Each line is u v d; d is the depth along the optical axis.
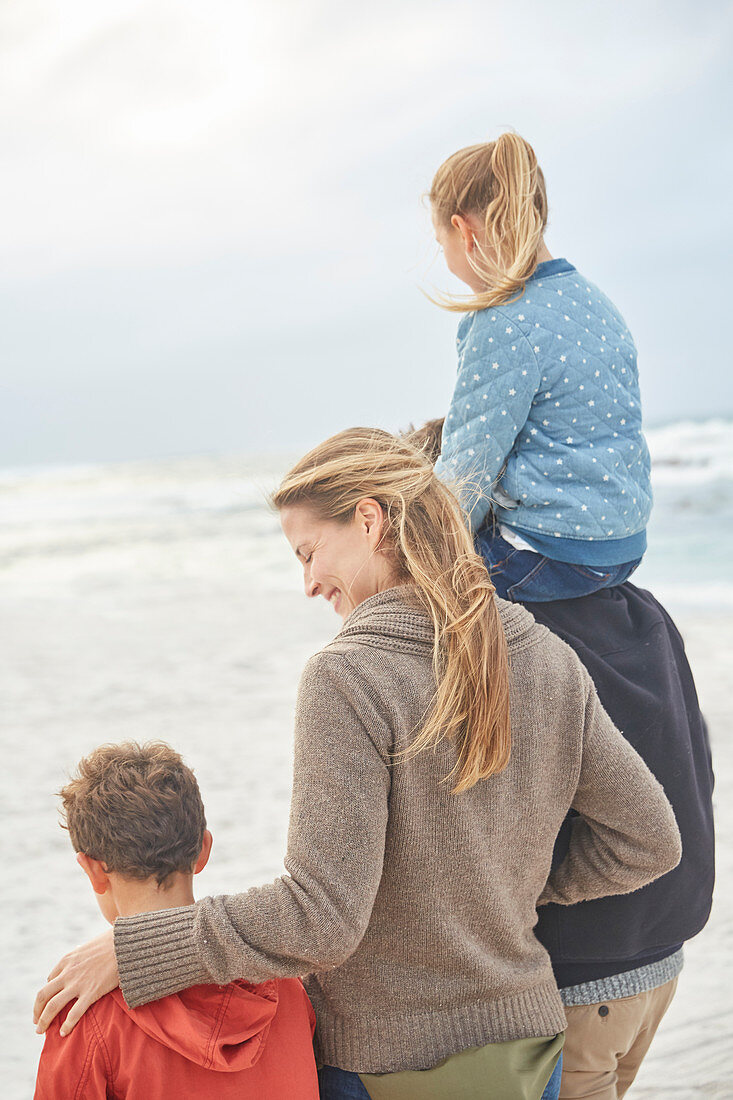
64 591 17.16
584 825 1.73
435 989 1.53
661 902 1.85
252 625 12.51
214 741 7.14
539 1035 1.56
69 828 1.68
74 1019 1.50
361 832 1.41
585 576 1.90
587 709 1.61
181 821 1.66
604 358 1.94
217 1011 1.49
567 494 1.88
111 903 1.69
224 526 28.23
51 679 9.67
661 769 1.88
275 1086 1.51
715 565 14.47
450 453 1.94
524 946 1.60
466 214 2.02
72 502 44.47
